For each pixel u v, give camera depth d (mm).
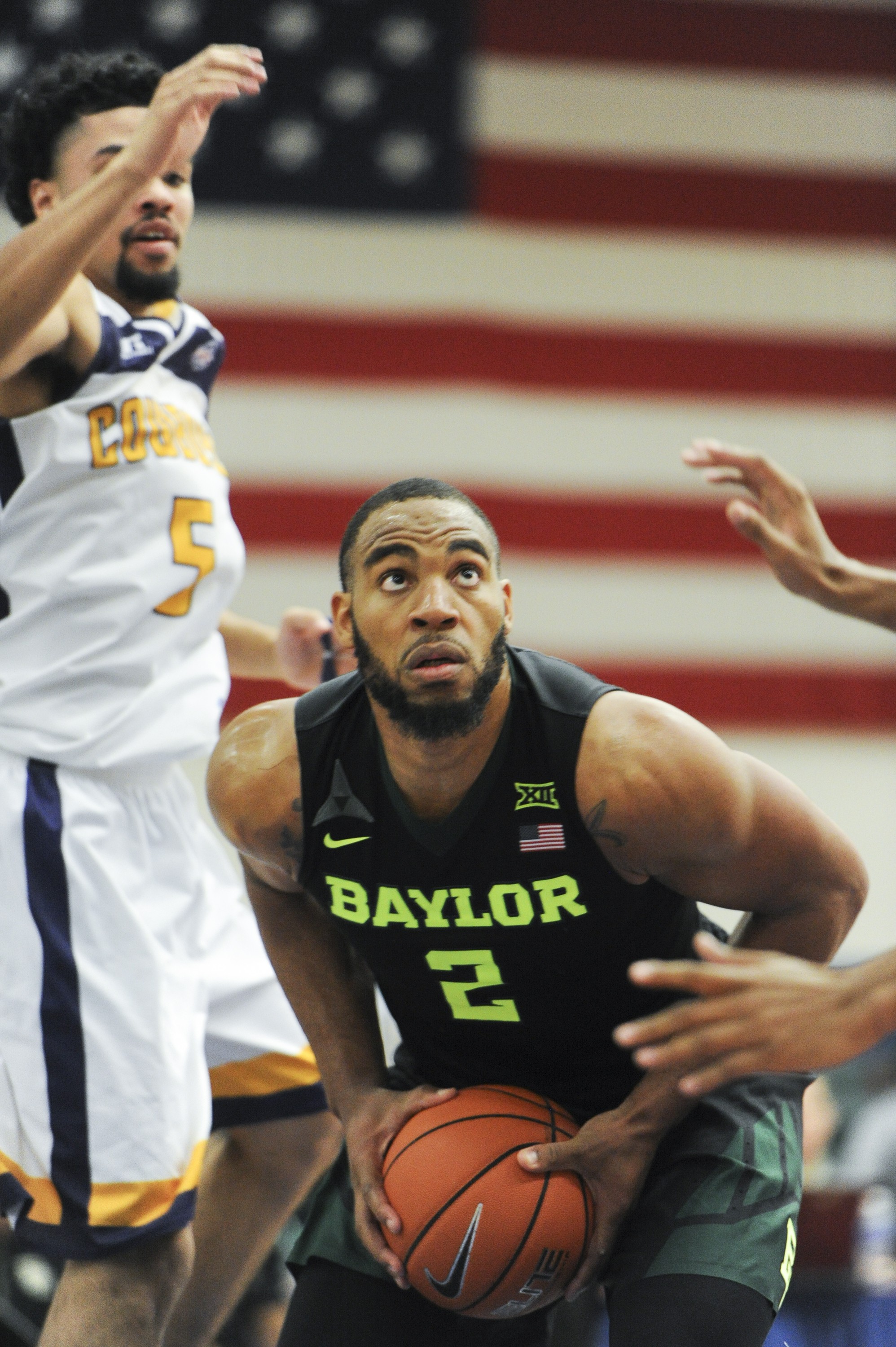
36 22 20125
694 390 22062
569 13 22312
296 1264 7152
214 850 8664
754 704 21688
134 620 7934
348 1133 6770
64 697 7797
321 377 21156
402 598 5871
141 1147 7297
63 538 7844
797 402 22156
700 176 22391
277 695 17609
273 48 21328
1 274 6828
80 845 7570
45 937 7375
